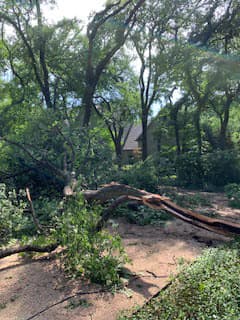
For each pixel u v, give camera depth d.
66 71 15.45
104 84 19.19
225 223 3.32
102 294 3.37
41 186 8.29
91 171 8.23
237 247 3.88
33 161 8.12
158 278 3.74
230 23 14.97
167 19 15.38
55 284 3.62
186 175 14.77
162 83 17.81
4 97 17.00
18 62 16.66
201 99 17.89
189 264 3.45
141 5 13.69
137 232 5.79
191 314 2.34
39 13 13.52
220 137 18.67
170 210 3.75
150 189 8.78
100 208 4.93
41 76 15.58
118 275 3.64
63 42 14.82
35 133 8.42
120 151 23.06
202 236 5.45
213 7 14.66
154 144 29.42
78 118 15.04
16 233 5.47
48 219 6.11
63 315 2.99
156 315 2.48
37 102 13.72
